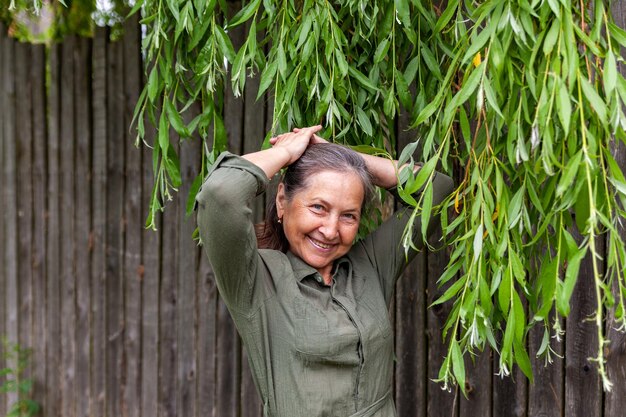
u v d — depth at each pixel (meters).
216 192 1.13
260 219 2.15
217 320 2.32
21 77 2.71
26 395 2.83
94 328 2.61
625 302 1.64
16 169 2.77
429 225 1.43
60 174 2.64
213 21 1.38
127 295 2.51
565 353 1.75
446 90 1.19
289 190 1.31
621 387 1.69
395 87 1.50
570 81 0.98
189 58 1.51
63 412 2.73
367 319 1.31
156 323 2.45
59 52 2.58
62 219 2.66
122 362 2.55
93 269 2.59
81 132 2.56
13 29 2.72
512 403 1.83
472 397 1.88
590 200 0.94
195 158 2.25
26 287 2.80
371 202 1.52
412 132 1.84
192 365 2.38
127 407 2.55
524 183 1.15
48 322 2.75
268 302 1.28
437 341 1.92
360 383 1.28
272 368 1.27
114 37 2.46
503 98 1.11
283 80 1.36
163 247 2.40
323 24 1.34
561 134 1.09
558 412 1.77
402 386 1.98
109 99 2.46
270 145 1.36
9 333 2.87
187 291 2.37
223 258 1.18
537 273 1.50
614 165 1.01
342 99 1.38
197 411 2.38
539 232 1.08
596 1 1.06
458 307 1.21
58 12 2.55
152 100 1.46
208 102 1.46
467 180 1.28
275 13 1.40
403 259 1.44
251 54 1.34
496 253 1.12
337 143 1.46
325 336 1.24
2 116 2.78
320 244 1.29
